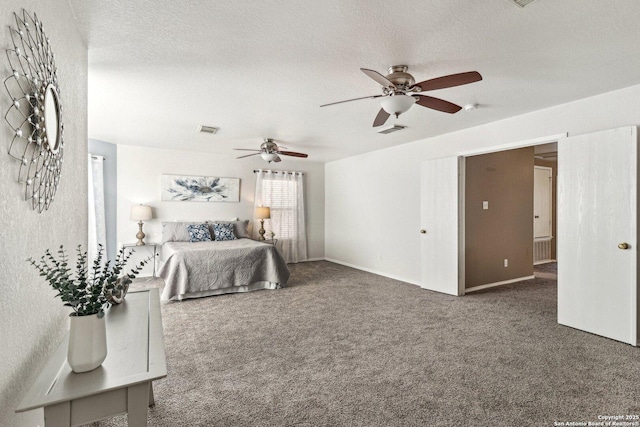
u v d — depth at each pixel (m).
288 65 2.46
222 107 3.48
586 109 3.20
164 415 1.89
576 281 3.21
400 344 2.88
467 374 2.35
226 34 2.03
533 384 2.21
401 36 2.05
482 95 3.12
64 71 1.59
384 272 5.86
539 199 7.10
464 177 4.57
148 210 5.54
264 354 2.69
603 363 2.50
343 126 4.26
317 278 5.64
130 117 3.86
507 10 1.78
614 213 2.92
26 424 1.18
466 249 4.80
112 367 1.18
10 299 0.97
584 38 2.07
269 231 6.94
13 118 0.97
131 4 1.71
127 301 1.95
